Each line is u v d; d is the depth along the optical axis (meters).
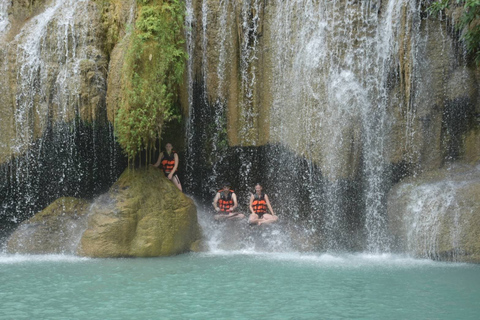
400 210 11.06
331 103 11.45
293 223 12.32
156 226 10.38
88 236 10.20
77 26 11.55
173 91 11.23
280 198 12.58
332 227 11.73
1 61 11.35
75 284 7.41
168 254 10.43
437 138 11.64
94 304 6.22
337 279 7.89
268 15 12.34
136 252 10.16
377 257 10.48
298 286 7.35
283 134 12.12
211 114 12.70
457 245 9.95
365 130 11.43
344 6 11.55
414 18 11.41
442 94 11.59
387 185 11.67
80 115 11.02
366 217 11.57
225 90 12.60
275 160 12.45
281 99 12.16
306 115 11.71
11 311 5.88
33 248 10.61
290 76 12.01
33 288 7.12
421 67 11.53
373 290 7.10
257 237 11.84
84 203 11.70
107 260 9.73
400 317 5.69
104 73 11.52
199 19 12.46
